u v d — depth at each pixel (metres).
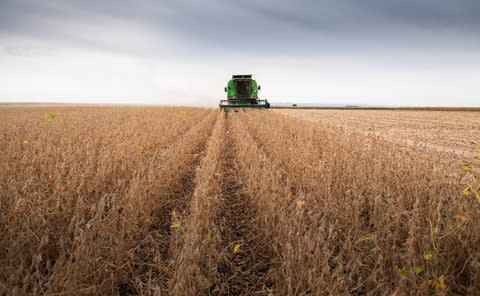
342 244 2.44
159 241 2.74
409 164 3.92
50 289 1.63
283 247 2.21
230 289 2.06
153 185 3.51
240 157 5.92
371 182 3.45
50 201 2.71
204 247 2.20
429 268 1.90
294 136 7.82
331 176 3.84
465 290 1.74
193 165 6.07
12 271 1.78
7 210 2.34
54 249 2.25
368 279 1.82
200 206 2.80
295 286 1.84
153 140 6.62
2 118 15.73
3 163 3.61
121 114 17.30
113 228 2.39
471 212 2.28
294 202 2.73
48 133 6.96
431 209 2.51
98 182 3.31
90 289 1.82
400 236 2.43
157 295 1.74
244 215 3.40
